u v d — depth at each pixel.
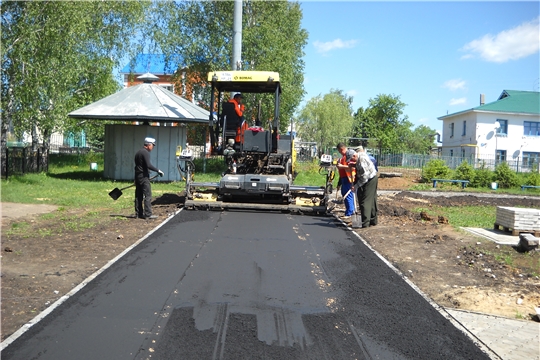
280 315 5.27
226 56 30.14
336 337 4.77
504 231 10.69
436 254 8.51
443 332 5.05
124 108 19.88
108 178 20.41
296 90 32.41
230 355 4.29
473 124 48.22
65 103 20.00
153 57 33.50
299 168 30.06
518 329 5.23
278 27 32.00
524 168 42.00
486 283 6.90
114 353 4.26
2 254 7.39
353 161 10.91
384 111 64.38
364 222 10.90
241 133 13.73
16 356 4.16
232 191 12.49
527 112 47.06
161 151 20.12
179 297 5.70
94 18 25.31
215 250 8.03
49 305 5.36
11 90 18.34
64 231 9.25
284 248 8.38
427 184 28.56
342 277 6.80
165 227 9.90
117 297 5.64
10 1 17.14
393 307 5.69
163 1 31.08
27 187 16.14
